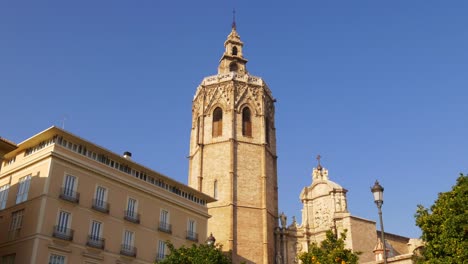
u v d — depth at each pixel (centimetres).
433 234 3588
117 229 5066
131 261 5106
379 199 2730
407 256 5294
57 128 4775
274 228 7862
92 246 4741
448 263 3338
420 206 3794
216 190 7588
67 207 4659
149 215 5497
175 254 3884
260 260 7244
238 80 8269
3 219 4806
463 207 3456
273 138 8538
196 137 8212
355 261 3750
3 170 5178
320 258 3778
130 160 5412
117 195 5188
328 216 7969
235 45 9088
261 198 7638
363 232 7438
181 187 6112
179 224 5881
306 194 8356
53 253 4438
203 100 8269
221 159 7738
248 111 8231
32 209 4559
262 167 7856
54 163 4672
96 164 5069
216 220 7369
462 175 3666
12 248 4544
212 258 3869
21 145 5072
